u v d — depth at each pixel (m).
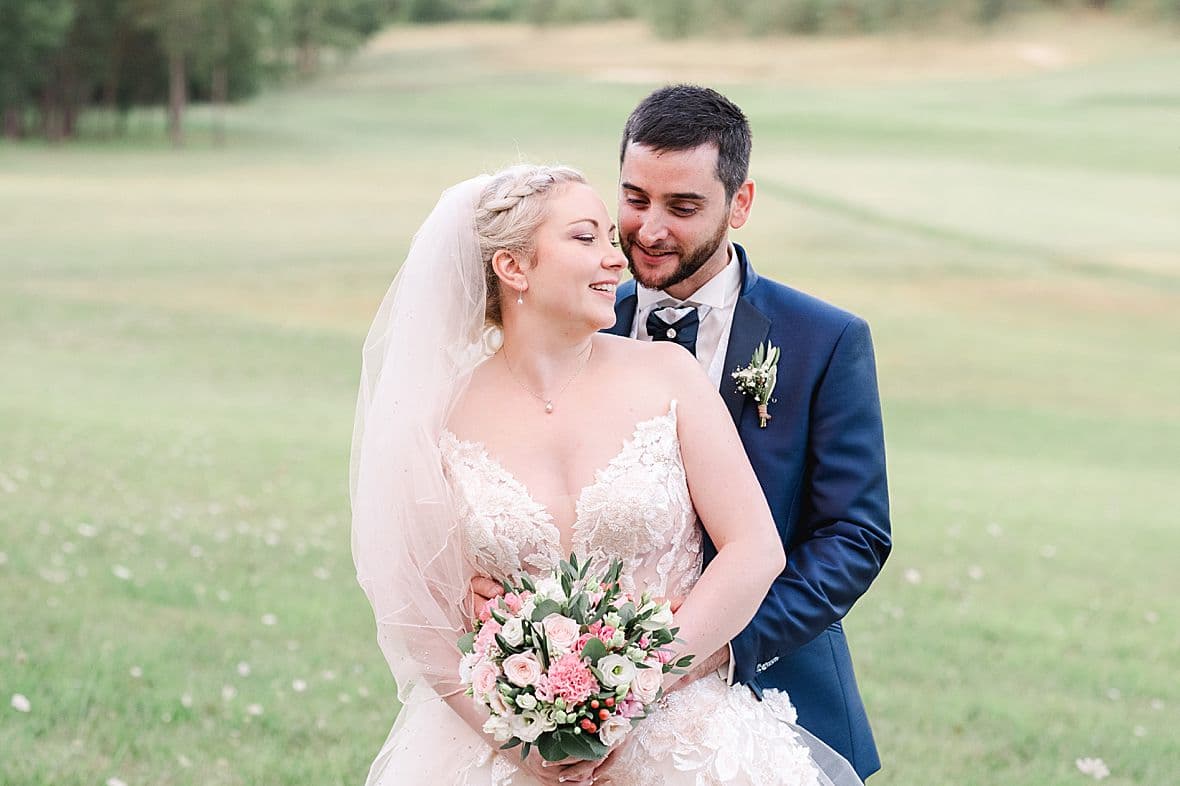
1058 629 6.46
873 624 6.36
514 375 2.83
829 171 43.75
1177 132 53.94
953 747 4.80
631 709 2.47
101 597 6.02
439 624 2.73
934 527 8.63
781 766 2.76
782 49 94.00
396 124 65.88
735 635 2.72
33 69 63.28
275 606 6.09
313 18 95.94
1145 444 14.09
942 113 62.53
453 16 126.62
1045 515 9.35
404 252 28.12
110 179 41.91
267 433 11.09
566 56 97.81
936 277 25.84
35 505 7.66
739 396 3.04
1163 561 8.12
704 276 3.10
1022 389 17.22
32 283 22.09
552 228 2.73
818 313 3.08
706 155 2.87
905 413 15.39
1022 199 37.53
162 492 8.31
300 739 4.57
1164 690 5.63
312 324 20.03
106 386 13.77
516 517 2.68
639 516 2.68
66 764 4.12
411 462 2.72
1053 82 75.50
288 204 36.28
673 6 100.56
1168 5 88.81
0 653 5.11
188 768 4.19
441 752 2.79
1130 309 23.58
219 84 71.69
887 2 93.69
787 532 3.02
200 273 24.44
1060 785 4.45
